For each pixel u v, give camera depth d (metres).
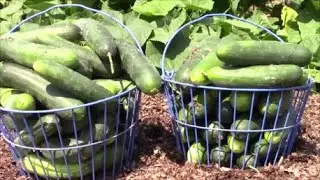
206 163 1.31
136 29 1.85
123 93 1.22
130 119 1.30
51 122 1.16
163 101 1.71
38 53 1.21
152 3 1.95
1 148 1.44
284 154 1.34
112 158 1.28
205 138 1.28
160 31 1.87
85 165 1.24
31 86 1.18
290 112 1.28
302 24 2.04
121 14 1.96
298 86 1.25
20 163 1.29
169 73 1.42
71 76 1.15
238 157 1.29
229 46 1.19
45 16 2.06
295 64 1.25
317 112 1.70
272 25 2.08
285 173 1.27
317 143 1.46
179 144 1.36
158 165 1.33
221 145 1.29
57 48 1.23
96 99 1.19
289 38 2.03
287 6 2.15
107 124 1.22
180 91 1.27
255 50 1.20
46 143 1.19
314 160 1.34
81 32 1.34
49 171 1.24
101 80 1.28
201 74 1.22
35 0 2.06
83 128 1.21
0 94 1.23
